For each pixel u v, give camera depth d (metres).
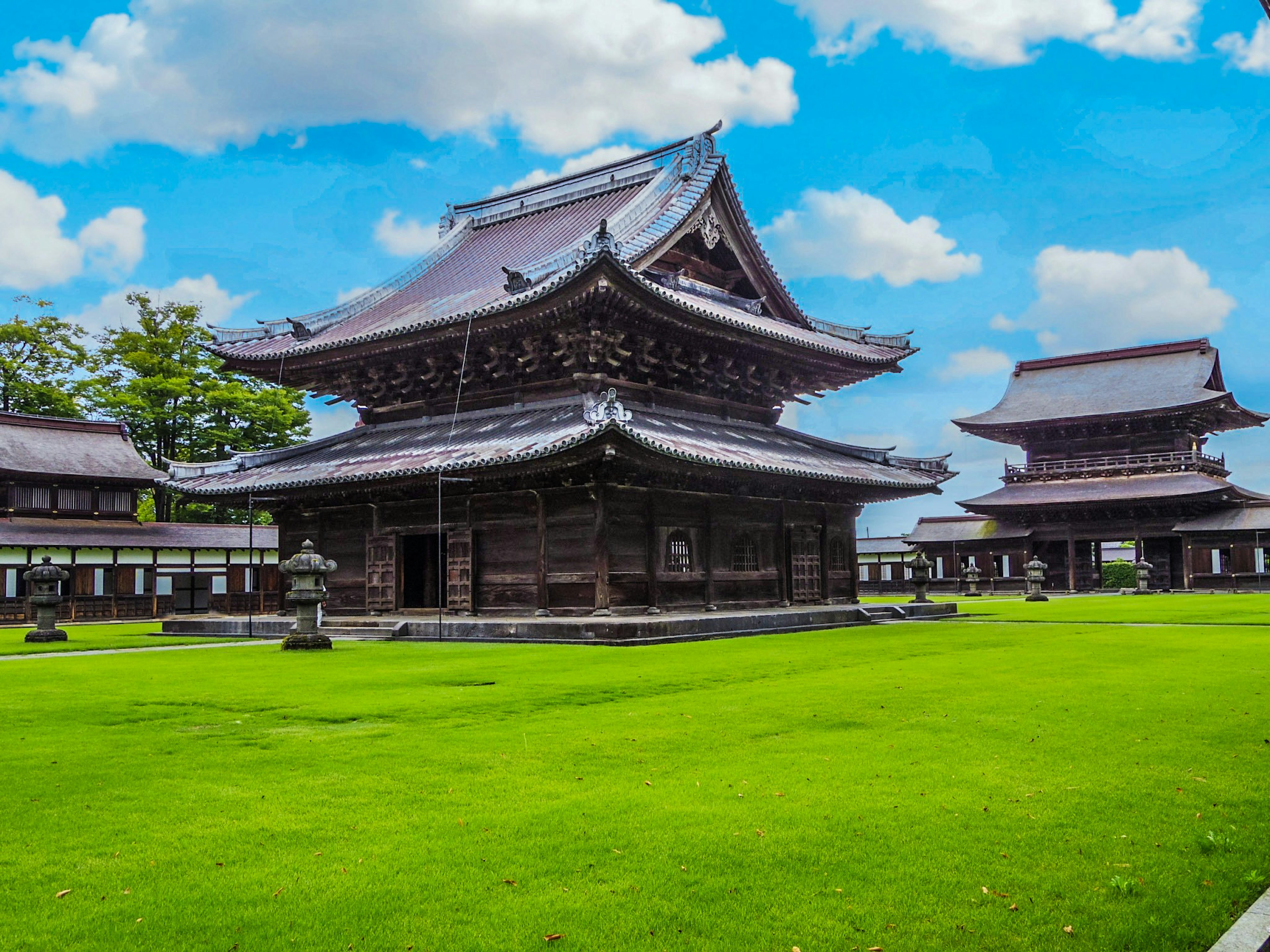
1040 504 96.25
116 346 84.00
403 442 44.72
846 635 35.84
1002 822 9.68
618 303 38.59
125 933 7.26
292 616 46.12
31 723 16.27
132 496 71.12
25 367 80.75
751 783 11.33
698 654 27.94
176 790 11.27
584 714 16.58
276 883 8.21
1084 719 15.43
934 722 15.28
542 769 12.23
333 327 49.25
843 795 10.77
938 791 10.91
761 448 44.66
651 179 50.41
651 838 9.26
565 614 37.25
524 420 42.00
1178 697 17.80
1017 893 7.90
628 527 37.69
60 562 63.50
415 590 48.03
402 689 20.28
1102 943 6.99
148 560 67.12
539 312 39.44
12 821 10.02
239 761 12.84
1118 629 37.75
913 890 7.98
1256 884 8.05
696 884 8.13
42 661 28.30
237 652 31.12
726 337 43.38
